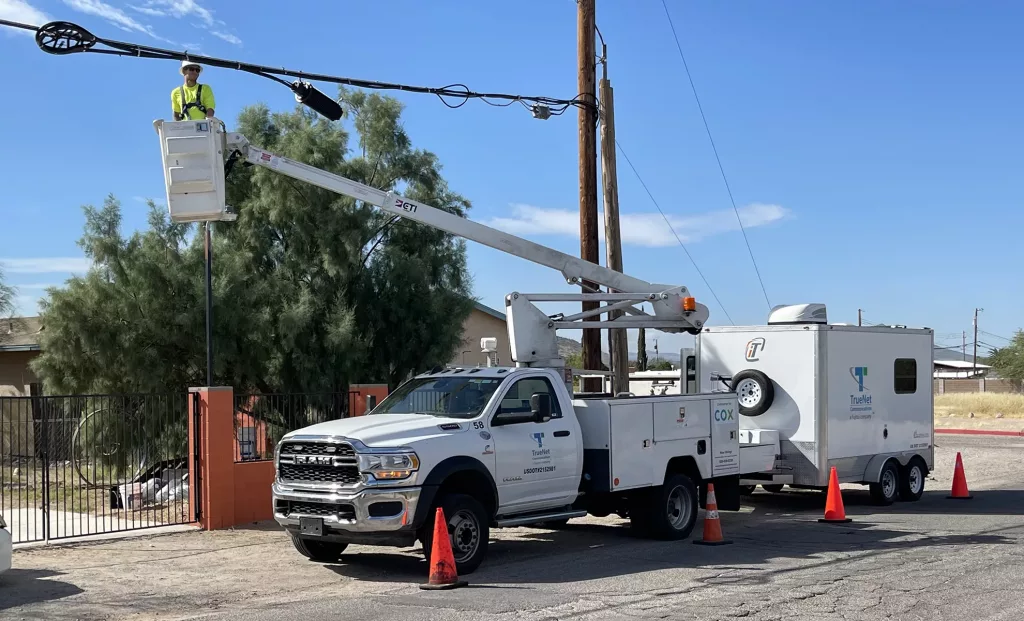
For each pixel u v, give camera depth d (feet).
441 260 60.95
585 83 50.83
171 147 35.37
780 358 49.65
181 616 26.43
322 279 56.90
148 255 53.31
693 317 44.73
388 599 27.81
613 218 51.65
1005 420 130.11
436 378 36.81
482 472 32.30
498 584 29.91
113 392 53.83
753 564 32.99
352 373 55.72
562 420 35.96
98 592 29.81
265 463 45.09
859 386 50.83
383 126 59.16
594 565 33.27
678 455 39.68
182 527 42.80
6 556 30.45
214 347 52.42
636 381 70.59
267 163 38.11
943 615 24.88
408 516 30.14
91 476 59.16
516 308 40.45
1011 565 32.07
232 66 38.27
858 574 30.71
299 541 33.96
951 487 59.82
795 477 48.78
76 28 34.58
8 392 82.84
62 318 52.34
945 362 286.25
